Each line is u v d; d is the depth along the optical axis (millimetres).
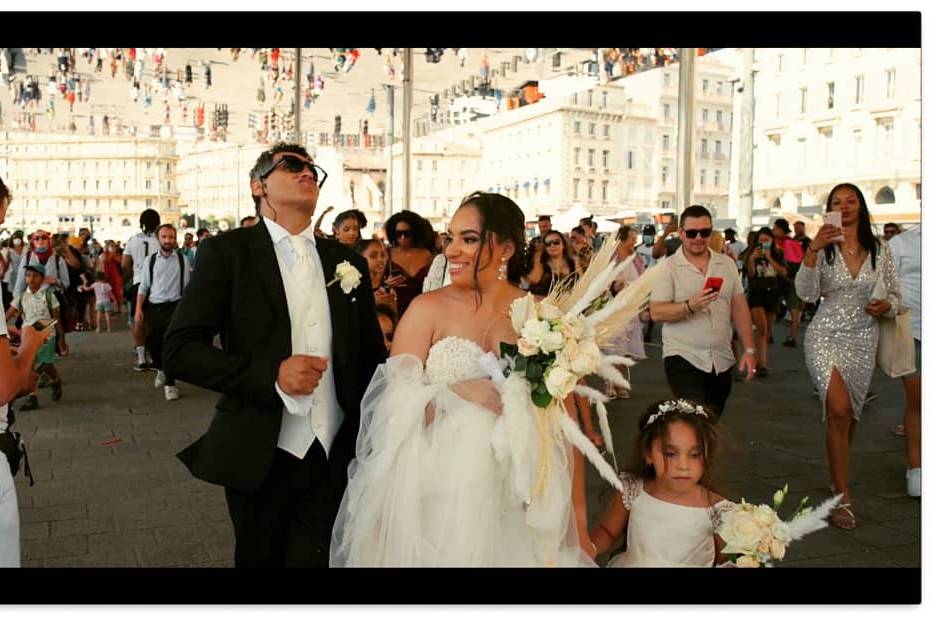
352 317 2877
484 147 67375
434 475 2363
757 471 5578
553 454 2426
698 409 3008
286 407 2566
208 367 2533
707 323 4594
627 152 65812
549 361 2314
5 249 14078
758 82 51000
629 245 7109
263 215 2836
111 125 20203
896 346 4711
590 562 2545
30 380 2436
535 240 6020
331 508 2775
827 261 4719
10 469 2447
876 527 4477
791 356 11492
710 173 68250
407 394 2391
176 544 4219
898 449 6203
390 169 21703
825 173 46875
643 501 3000
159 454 6082
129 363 10898
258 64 14109
